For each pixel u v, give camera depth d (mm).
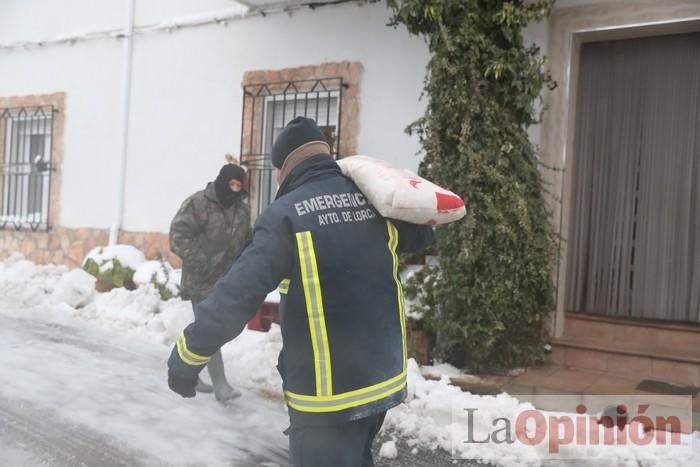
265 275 2037
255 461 3539
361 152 6672
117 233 8391
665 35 5820
